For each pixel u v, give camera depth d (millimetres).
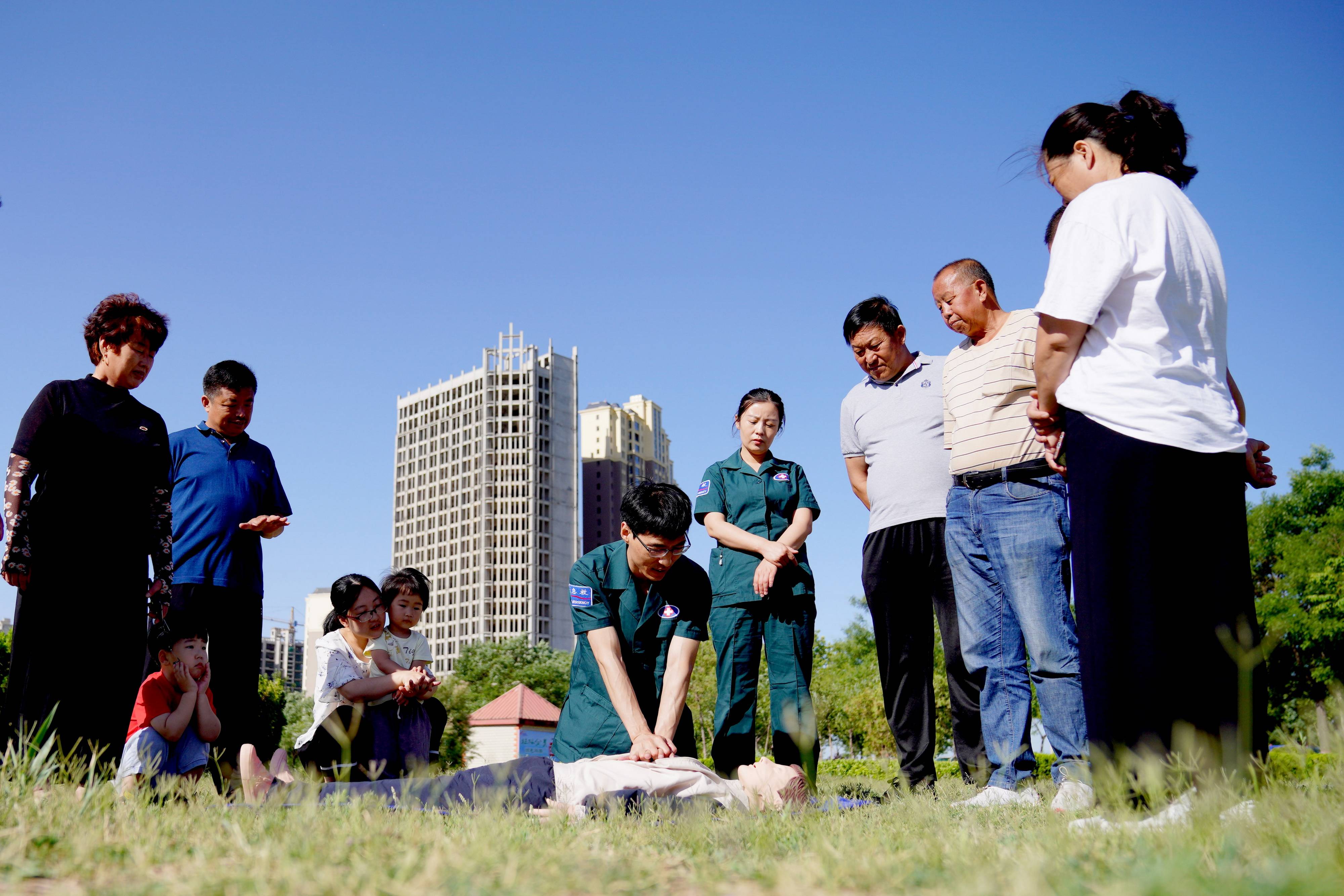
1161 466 2348
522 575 137000
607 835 2410
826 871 1676
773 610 5035
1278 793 1804
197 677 4008
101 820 2092
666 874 1778
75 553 3453
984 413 4105
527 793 3303
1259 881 1285
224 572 4539
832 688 21906
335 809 2330
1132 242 2504
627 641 4418
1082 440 2500
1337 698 1856
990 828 2193
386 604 5059
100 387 3779
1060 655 3711
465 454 144375
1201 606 2289
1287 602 26250
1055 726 3705
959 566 4230
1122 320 2508
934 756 4781
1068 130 2881
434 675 4883
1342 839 1474
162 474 3914
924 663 4820
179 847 1924
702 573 4547
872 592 4938
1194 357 2475
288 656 150500
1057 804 2777
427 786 3164
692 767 3520
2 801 2104
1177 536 2326
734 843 2225
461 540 141500
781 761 4883
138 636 3596
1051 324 2586
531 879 1569
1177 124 2832
